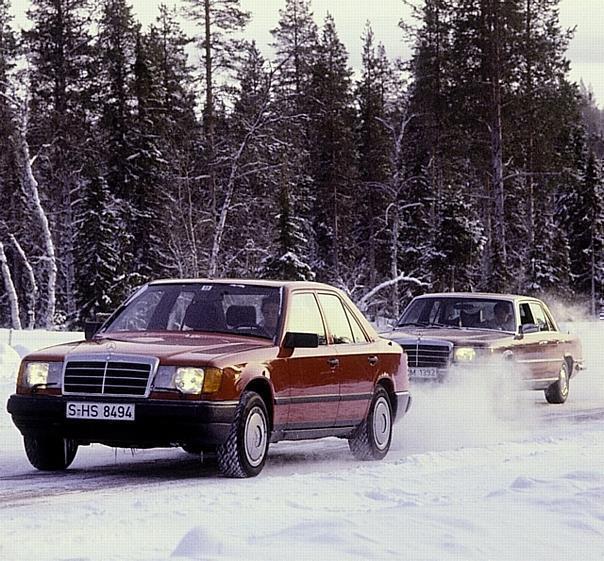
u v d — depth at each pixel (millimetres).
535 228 87000
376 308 73750
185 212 56969
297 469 13500
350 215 80125
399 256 77438
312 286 14258
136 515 9281
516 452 14320
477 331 22422
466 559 6391
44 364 12367
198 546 6504
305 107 78562
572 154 74188
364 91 84500
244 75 58406
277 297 13531
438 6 67938
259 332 13180
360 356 14367
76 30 68875
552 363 23500
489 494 9047
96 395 12016
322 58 84125
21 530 8586
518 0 67000
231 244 59656
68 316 66562
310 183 78938
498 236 66625
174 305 13711
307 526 7062
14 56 68688
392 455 15312
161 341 12734
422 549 6520
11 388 21859
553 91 68688
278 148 56438
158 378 11914
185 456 14891
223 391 11914
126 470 13258
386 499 10062
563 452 13867
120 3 73812
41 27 68500
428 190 78750
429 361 21156
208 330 13305
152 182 66812
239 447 12055
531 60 67438
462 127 68000
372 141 82438
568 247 89562
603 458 13180
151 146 67250
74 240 66438
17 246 50625
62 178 66562
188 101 62625
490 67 66688
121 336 13234
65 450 13266
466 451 14281
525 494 8766
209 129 56750
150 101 68438
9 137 52938
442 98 68562
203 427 11781
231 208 54812
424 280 69188
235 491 10648
